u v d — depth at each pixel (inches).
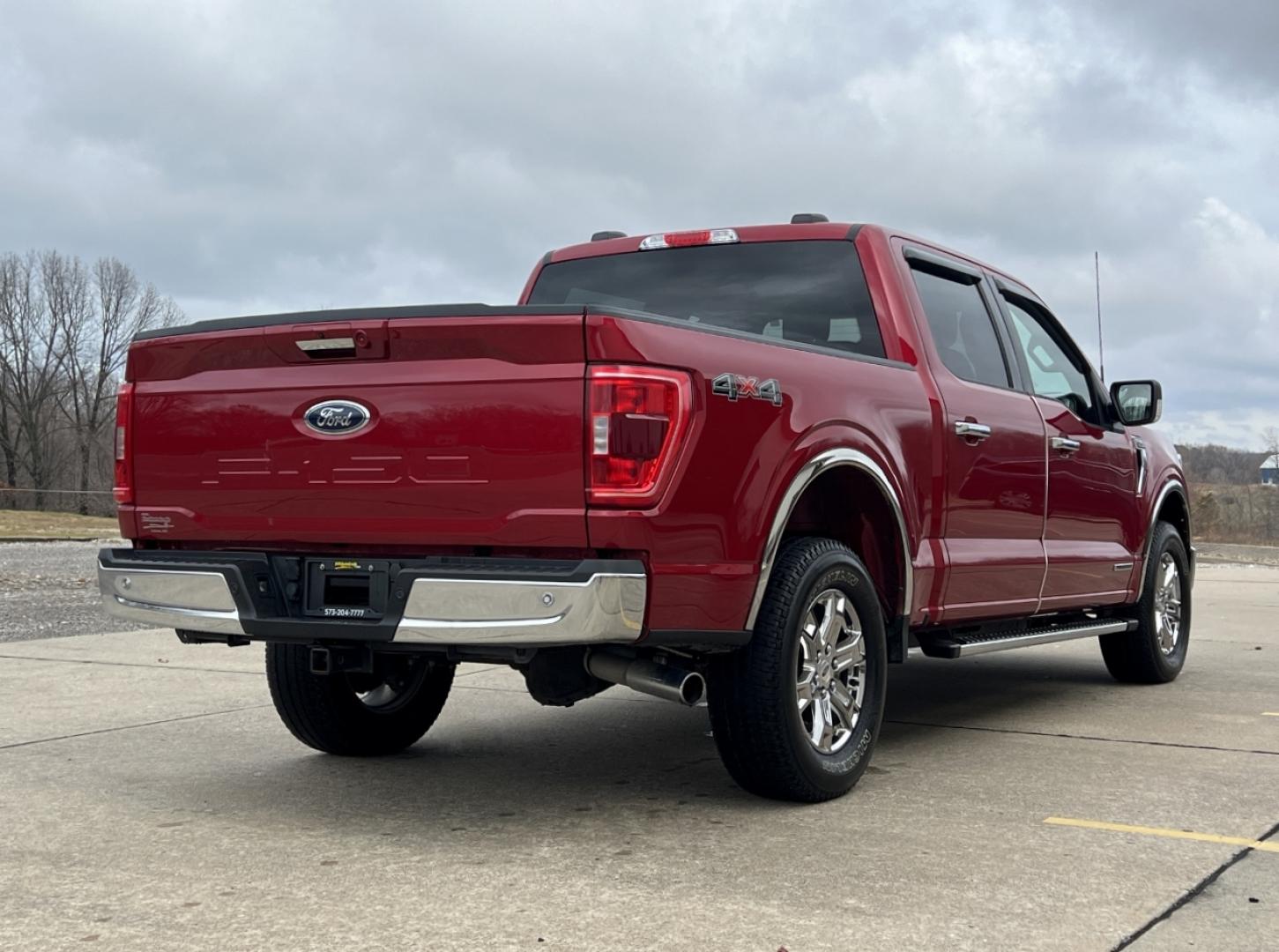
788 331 203.6
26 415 2662.4
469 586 137.6
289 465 152.3
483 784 176.4
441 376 143.6
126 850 141.9
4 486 2667.3
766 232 210.5
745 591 149.6
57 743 205.6
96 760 192.5
